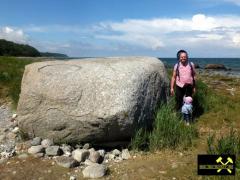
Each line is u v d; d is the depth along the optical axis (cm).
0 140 387
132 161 326
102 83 348
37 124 365
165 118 359
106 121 334
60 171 308
